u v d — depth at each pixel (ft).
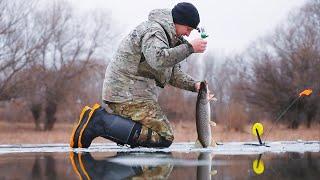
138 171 6.55
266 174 6.08
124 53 13.07
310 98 100.53
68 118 136.87
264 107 111.96
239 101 110.32
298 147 12.60
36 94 125.59
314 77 106.01
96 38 130.31
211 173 6.26
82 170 6.73
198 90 14.28
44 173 6.37
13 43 116.67
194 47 12.64
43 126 137.39
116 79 13.12
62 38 126.82
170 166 7.23
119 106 13.09
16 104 127.13
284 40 114.93
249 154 9.83
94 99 130.11
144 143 12.84
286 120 101.86
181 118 100.27
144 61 13.10
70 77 127.95
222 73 111.24
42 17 122.31
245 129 57.11
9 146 15.64
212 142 13.37
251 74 114.01
